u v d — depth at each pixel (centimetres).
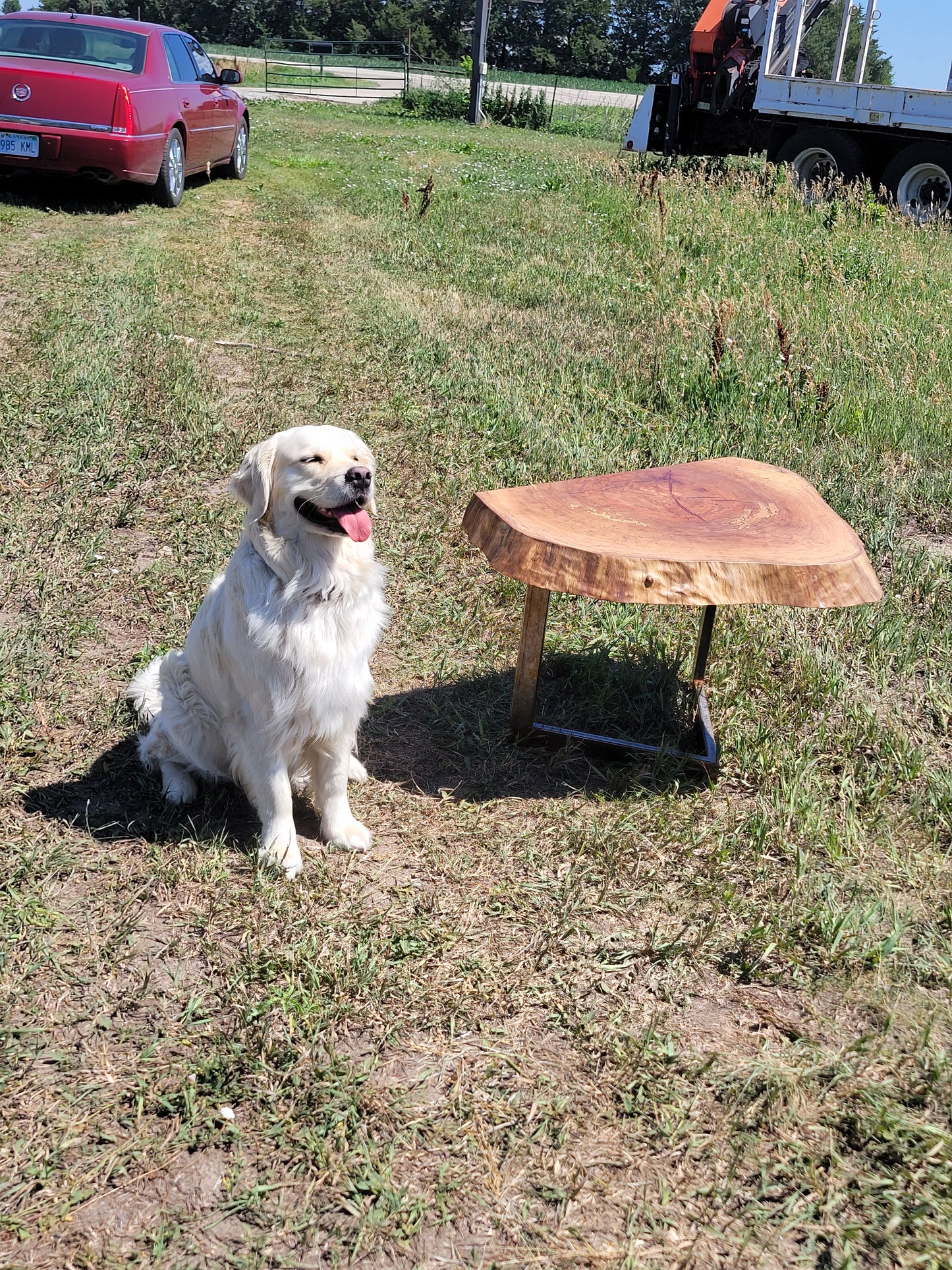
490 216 1295
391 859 306
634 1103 228
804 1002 258
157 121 1057
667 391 712
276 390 673
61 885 284
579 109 3441
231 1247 197
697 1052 243
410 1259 196
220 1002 251
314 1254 197
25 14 1080
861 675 411
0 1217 199
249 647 279
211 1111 222
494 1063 237
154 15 7425
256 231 1105
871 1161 218
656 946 272
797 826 321
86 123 997
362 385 695
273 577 280
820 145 1424
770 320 833
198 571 448
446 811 326
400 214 1252
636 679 395
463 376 713
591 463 582
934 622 452
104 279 838
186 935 271
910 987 262
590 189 1525
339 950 268
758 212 1225
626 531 324
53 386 627
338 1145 216
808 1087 233
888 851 311
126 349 703
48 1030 240
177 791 324
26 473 529
